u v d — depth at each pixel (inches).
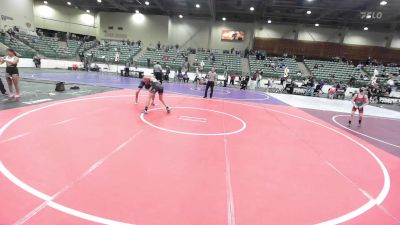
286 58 1290.6
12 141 198.1
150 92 338.0
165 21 1422.2
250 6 1117.7
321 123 395.2
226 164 191.2
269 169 189.2
